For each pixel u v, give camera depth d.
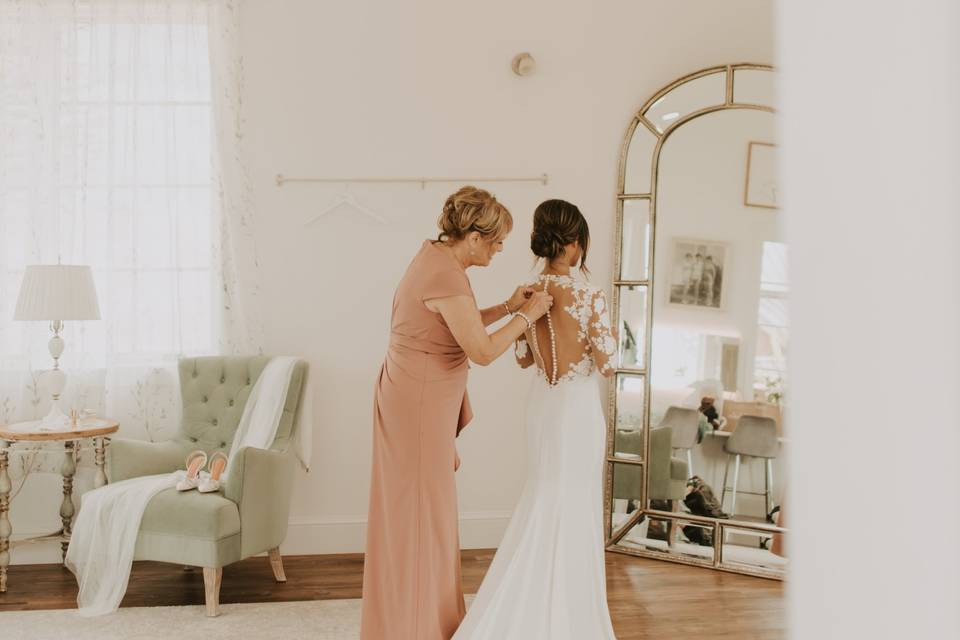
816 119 0.35
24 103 3.83
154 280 3.93
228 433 3.67
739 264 4.00
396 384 2.47
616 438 4.15
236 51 3.95
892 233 0.32
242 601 3.29
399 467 2.46
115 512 3.14
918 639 0.32
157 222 3.93
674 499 4.02
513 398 4.14
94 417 3.70
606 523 4.14
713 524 3.91
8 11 3.82
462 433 4.12
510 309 2.73
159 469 3.55
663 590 3.50
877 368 0.33
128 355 3.89
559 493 2.59
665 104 4.11
